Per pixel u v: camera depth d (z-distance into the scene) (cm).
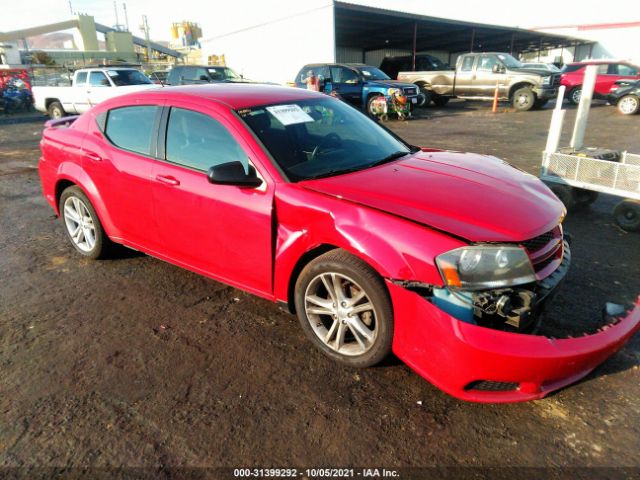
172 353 305
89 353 307
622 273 398
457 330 224
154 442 235
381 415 248
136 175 362
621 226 497
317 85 1589
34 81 2458
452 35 2956
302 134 331
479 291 233
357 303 271
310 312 293
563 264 278
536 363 218
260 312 352
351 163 323
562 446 227
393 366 286
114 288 394
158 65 3547
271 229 291
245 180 292
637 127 1277
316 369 286
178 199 336
